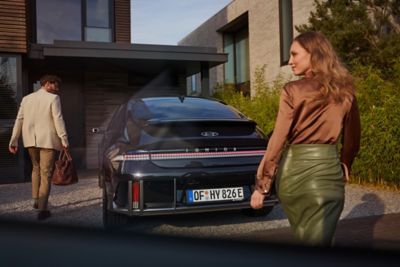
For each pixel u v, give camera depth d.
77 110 10.81
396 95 6.16
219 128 4.01
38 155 4.91
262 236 3.81
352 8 7.52
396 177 6.08
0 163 7.94
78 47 8.43
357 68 7.08
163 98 4.82
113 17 11.26
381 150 6.18
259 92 9.84
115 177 3.77
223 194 3.79
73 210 5.20
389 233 3.78
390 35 7.30
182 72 11.52
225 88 12.35
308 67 2.00
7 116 8.05
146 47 8.79
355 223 4.24
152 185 3.64
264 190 1.97
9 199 6.02
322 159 1.88
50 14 10.72
